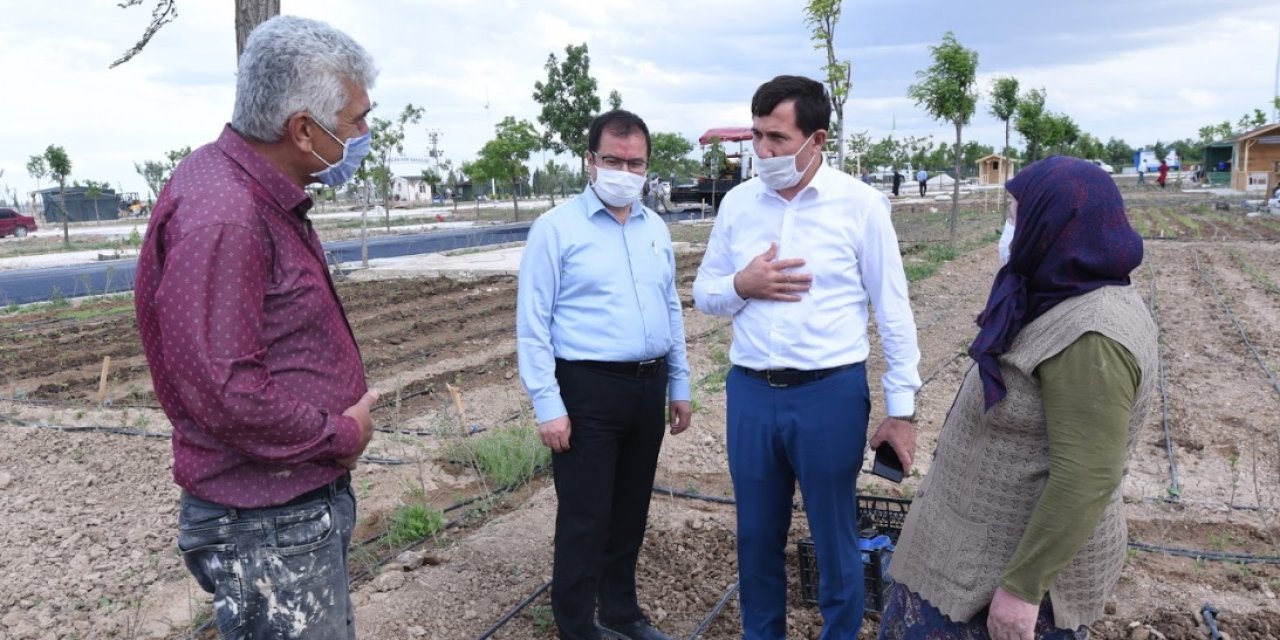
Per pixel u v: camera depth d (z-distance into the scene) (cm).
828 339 313
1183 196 3856
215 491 220
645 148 334
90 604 423
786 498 336
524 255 338
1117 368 204
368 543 471
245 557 223
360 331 1079
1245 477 550
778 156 305
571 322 338
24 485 579
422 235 2745
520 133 3138
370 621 386
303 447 217
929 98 1756
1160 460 583
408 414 723
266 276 216
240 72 221
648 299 344
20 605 422
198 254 202
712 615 391
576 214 340
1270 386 758
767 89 305
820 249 313
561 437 332
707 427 646
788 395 316
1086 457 206
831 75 1106
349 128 231
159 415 733
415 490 529
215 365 201
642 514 369
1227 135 5916
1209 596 398
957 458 240
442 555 450
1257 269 1474
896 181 4156
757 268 313
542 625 383
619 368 338
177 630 401
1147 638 366
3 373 906
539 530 472
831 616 329
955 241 1902
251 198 213
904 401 314
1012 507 227
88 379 873
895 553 256
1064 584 226
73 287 1734
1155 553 444
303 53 216
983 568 231
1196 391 749
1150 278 1399
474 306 1272
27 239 3719
